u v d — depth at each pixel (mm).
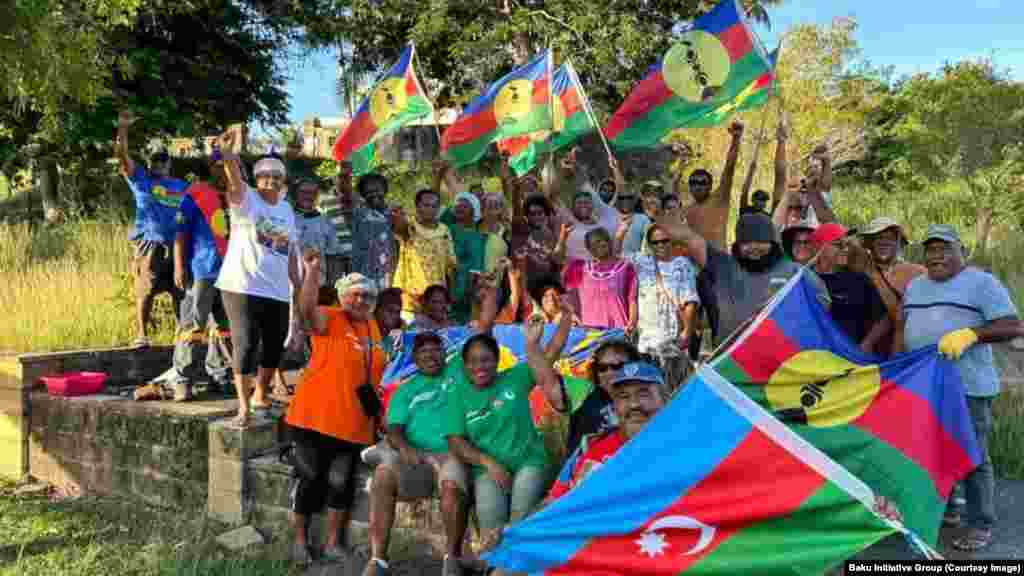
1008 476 7094
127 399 8844
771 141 18641
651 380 5414
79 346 10219
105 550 7102
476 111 9648
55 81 8445
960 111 18656
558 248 8836
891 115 23281
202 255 8477
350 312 6859
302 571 6652
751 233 5953
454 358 6355
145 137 19344
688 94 7891
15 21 7820
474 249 8898
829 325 5523
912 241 15875
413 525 6805
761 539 4680
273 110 22828
